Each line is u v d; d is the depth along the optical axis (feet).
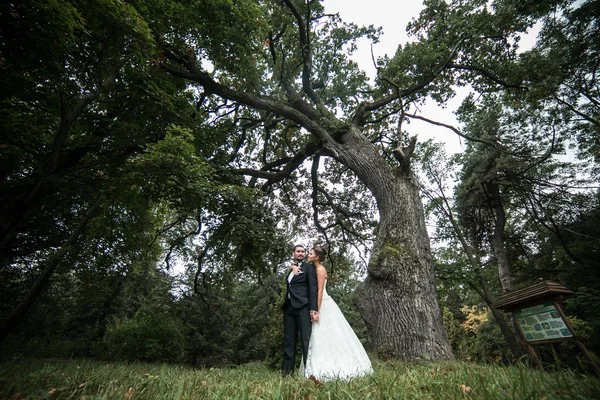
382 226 25.90
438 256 64.28
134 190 26.20
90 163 24.66
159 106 26.89
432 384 6.20
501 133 62.28
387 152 46.68
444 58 39.86
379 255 23.39
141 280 79.15
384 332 20.40
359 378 8.37
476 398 4.76
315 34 46.78
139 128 27.07
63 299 44.78
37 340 36.68
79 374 8.78
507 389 5.07
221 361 75.61
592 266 53.57
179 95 32.40
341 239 53.31
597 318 39.99
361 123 40.45
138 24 17.89
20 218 20.16
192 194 25.79
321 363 10.41
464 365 9.16
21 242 32.37
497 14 38.55
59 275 40.75
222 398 5.87
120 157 26.81
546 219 60.18
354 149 31.81
